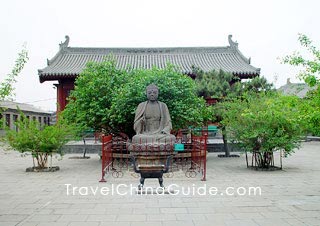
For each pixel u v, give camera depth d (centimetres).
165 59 4431
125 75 2161
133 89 1875
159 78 1917
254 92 2105
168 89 1873
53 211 962
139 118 1741
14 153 2966
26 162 2261
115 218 888
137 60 4409
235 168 1886
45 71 3891
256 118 1700
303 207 998
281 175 1612
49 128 1794
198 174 1625
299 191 1232
